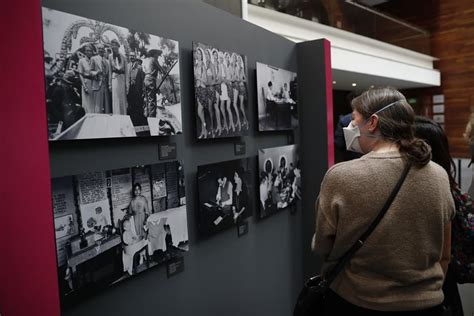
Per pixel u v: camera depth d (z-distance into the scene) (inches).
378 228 52.1
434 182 53.5
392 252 52.2
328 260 58.7
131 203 70.1
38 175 48.5
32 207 47.8
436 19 559.8
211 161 94.3
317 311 65.0
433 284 54.5
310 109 139.3
